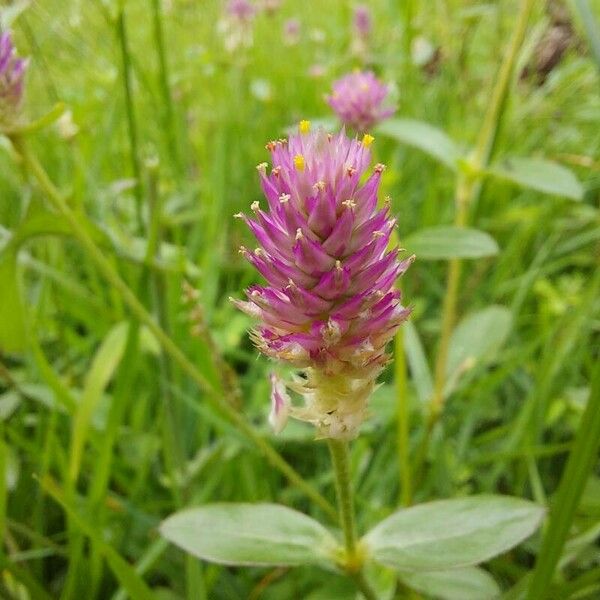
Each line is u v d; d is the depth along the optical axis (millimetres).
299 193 48
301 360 53
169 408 98
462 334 112
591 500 91
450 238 90
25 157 83
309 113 193
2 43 81
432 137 106
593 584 77
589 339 123
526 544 91
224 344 121
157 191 99
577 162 141
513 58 99
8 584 86
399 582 83
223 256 145
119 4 108
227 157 163
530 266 141
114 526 96
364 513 96
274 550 66
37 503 97
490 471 106
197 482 102
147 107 175
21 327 96
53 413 95
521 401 117
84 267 145
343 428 58
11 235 97
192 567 76
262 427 106
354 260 47
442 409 103
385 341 53
